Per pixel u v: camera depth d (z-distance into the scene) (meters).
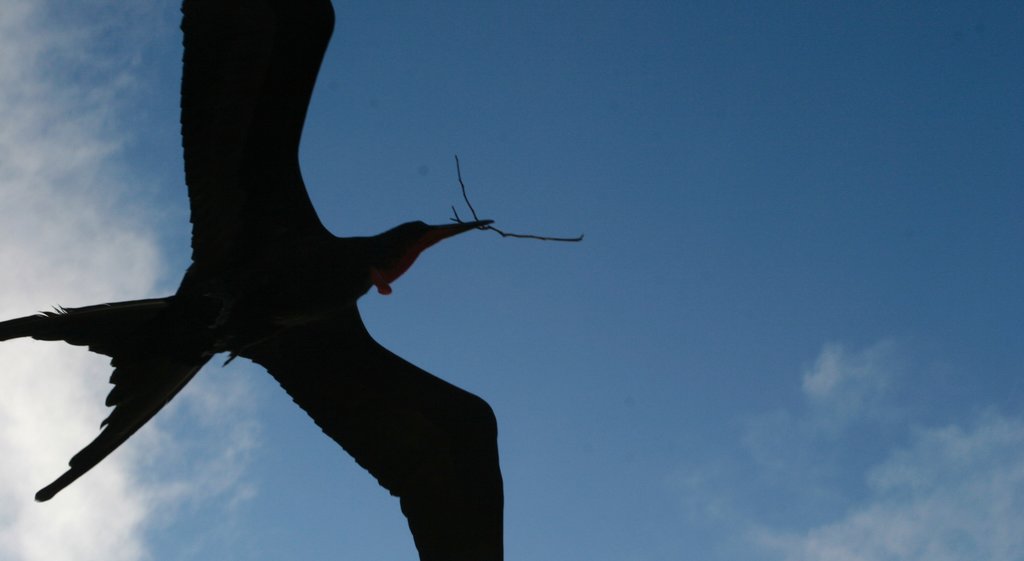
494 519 7.65
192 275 6.76
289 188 6.89
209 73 6.41
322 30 6.44
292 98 6.61
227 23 6.31
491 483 7.71
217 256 6.83
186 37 6.28
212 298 6.71
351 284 6.95
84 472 6.39
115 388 6.52
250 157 6.73
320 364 7.80
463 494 7.73
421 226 7.14
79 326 6.34
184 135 6.54
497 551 7.60
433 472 7.79
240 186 6.79
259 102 6.57
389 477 7.80
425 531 7.70
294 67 6.52
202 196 6.72
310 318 7.03
